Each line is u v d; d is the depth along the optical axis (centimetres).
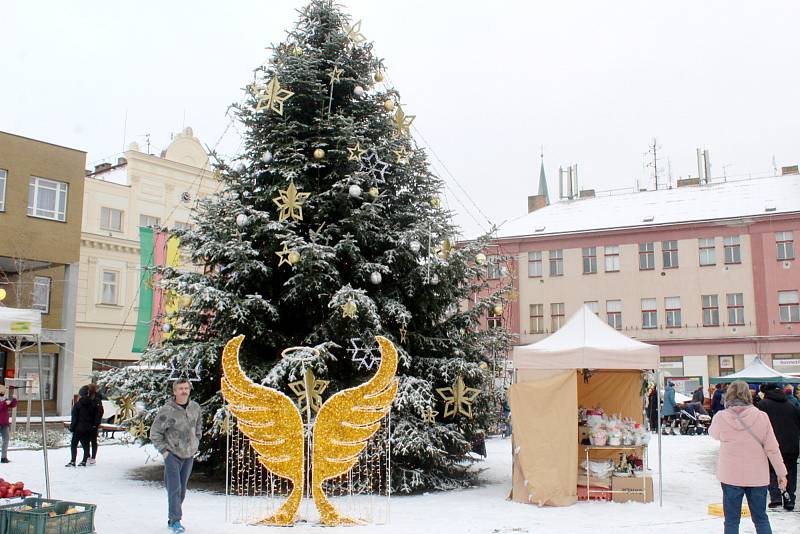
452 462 1375
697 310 4422
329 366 1301
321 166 1339
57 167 3353
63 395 3347
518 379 1287
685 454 1928
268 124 1364
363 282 1327
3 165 3167
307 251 1198
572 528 933
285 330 1348
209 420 1233
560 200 5197
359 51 1427
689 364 4403
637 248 4591
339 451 966
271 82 1238
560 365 1143
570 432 1124
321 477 957
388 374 984
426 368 1312
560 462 1112
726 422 793
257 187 1386
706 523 970
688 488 1316
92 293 3778
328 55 1409
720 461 796
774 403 1103
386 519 985
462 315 1414
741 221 4359
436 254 1311
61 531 764
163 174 4116
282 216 1246
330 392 1260
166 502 1109
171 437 886
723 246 4412
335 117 1325
